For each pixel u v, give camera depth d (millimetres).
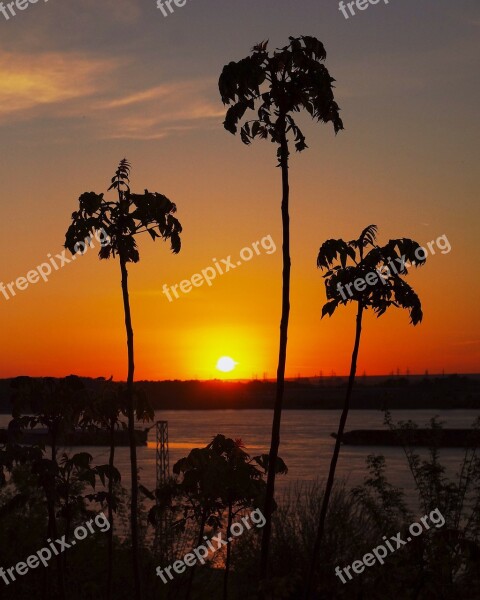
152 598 15562
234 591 16203
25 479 16109
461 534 12891
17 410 12656
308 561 17047
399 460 141125
